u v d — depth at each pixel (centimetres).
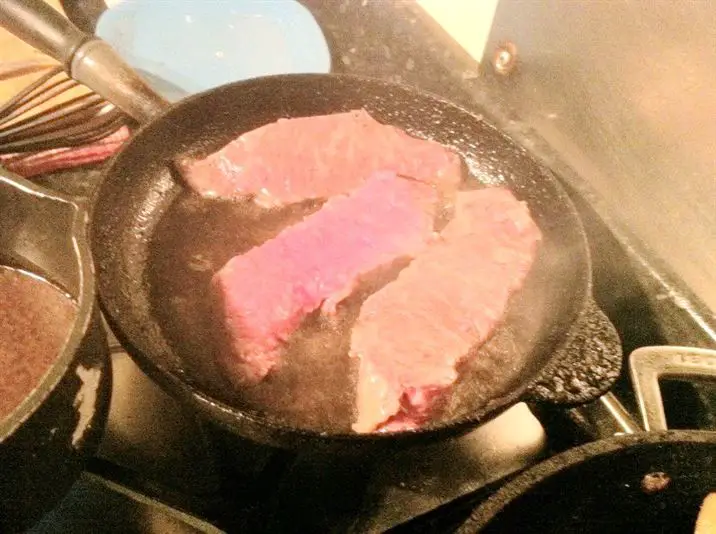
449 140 53
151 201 48
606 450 31
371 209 48
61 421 30
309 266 45
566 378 40
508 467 43
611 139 49
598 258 51
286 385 41
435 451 43
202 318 43
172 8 60
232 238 47
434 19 59
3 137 49
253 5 61
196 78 58
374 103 53
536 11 50
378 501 41
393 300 44
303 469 42
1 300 36
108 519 38
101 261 43
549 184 48
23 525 31
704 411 47
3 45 56
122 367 43
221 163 48
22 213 34
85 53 46
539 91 53
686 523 35
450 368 41
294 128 50
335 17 63
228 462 41
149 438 42
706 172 45
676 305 47
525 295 46
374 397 40
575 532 34
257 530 40
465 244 47
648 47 45
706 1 42
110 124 51
